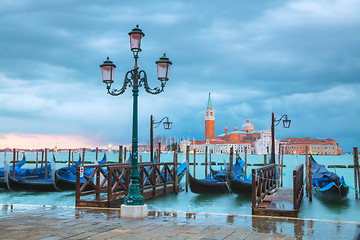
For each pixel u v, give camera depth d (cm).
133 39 1023
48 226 845
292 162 9812
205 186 2247
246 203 1998
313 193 2339
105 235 752
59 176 2312
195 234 775
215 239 732
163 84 1043
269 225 891
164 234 770
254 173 1181
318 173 2472
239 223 912
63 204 1925
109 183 1336
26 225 856
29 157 12744
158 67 1035
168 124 2780
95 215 1011
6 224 867
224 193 2298
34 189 2377
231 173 2222
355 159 2205
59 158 12394
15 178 2469
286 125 2217
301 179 2128
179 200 2077
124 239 717
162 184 2098
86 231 791
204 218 981
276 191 1753
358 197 2200
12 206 1178
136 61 1045
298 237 765
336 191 2022
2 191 2442
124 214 979
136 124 1034
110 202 1333
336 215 1667
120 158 2903
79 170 1341
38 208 1136
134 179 1011
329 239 752
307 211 1773
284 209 1148
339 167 7288
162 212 1077
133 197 994
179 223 902
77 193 1333
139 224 882
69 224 873
